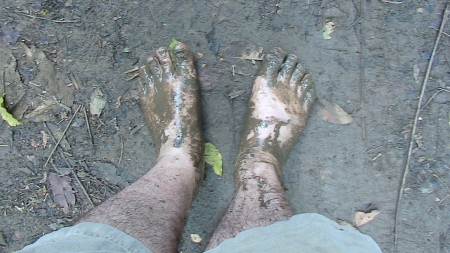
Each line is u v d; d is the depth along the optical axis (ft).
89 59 5.11
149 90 4.98
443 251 4.84
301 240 3.09
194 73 4.94
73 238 3.16
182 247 5.14
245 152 4.72
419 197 4.87
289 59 4.87
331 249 2.97
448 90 4.81
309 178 5.01
